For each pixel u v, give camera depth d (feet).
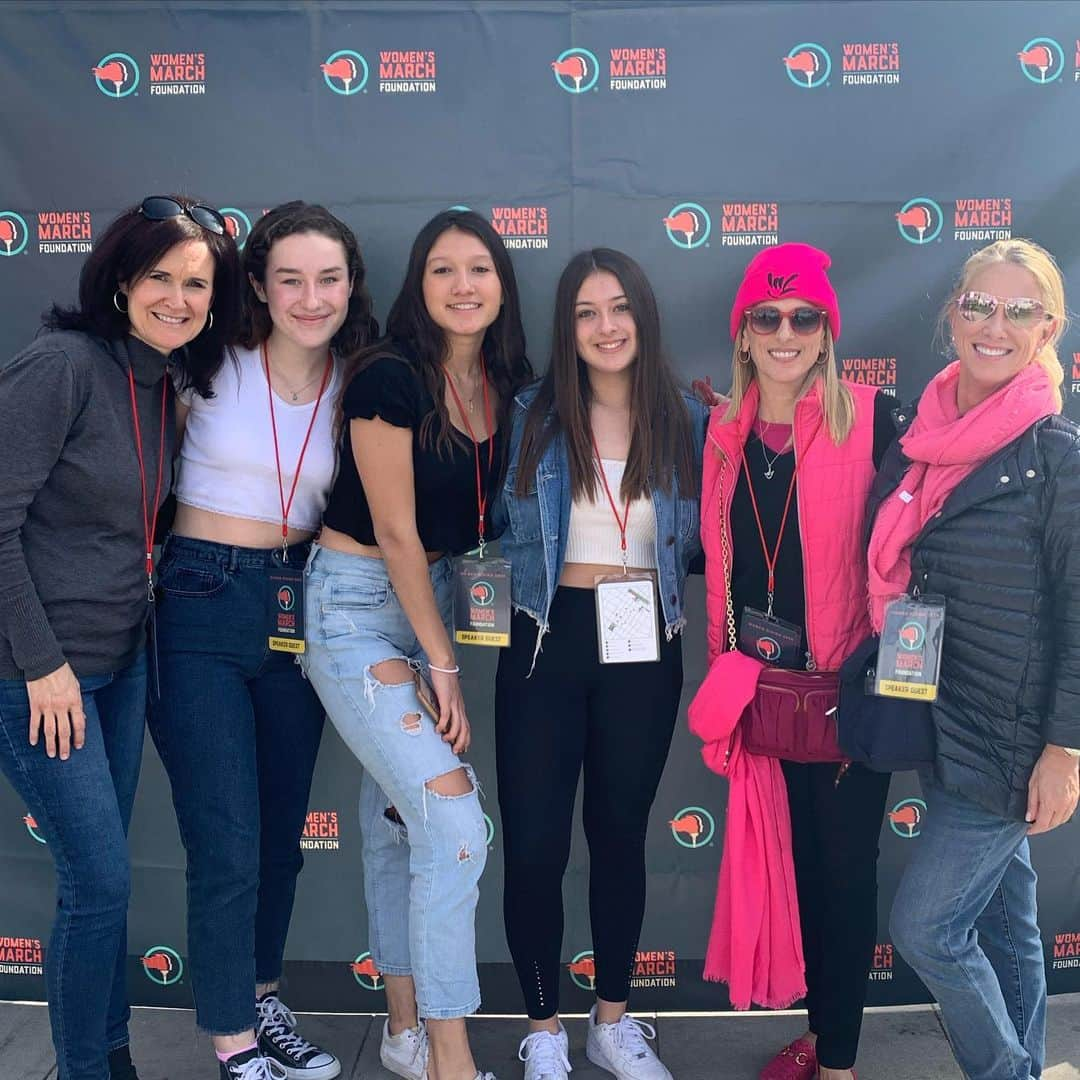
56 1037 6.81
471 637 7.59
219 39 8.58
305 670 7.51
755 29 8.50
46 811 6.53
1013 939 7.39
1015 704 6.37
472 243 7.20
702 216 8.71
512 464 7.52
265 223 7.34
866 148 8.62
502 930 9.52
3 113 8.67
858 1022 7.55
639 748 7.58
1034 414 6.27
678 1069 8.42
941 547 6.51
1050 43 8.47
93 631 6.63
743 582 7.38
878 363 8.86
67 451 6.39
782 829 7.77
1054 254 8.71
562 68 8.58
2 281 8.84
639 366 7.41
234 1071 7.41
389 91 8.61
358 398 6.95
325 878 9.51
